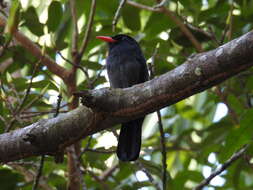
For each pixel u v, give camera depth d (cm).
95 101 625
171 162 1375
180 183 1138
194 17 1131
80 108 666
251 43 559
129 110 635
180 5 1162
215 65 583
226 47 577
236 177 1084
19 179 1025
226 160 880
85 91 629
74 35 1026
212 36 1050
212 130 1116
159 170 1030
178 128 1300
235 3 1202
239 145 865
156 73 1073
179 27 1068
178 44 1091
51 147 683
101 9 1153
